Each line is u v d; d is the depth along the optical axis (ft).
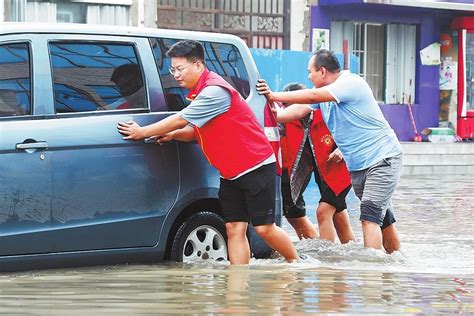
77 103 53.83
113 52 55.72
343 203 68.54
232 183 56.24
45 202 52.06
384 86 179.63
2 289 45.42
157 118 56.24
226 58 59.67
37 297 43.14
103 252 53.93
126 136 54.39
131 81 55.98
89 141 53.36
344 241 69.82
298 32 168.25
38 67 52.90
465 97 184.24
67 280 48.49
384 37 179.01
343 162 67.67
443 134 181.27
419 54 182.39
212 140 55.52
